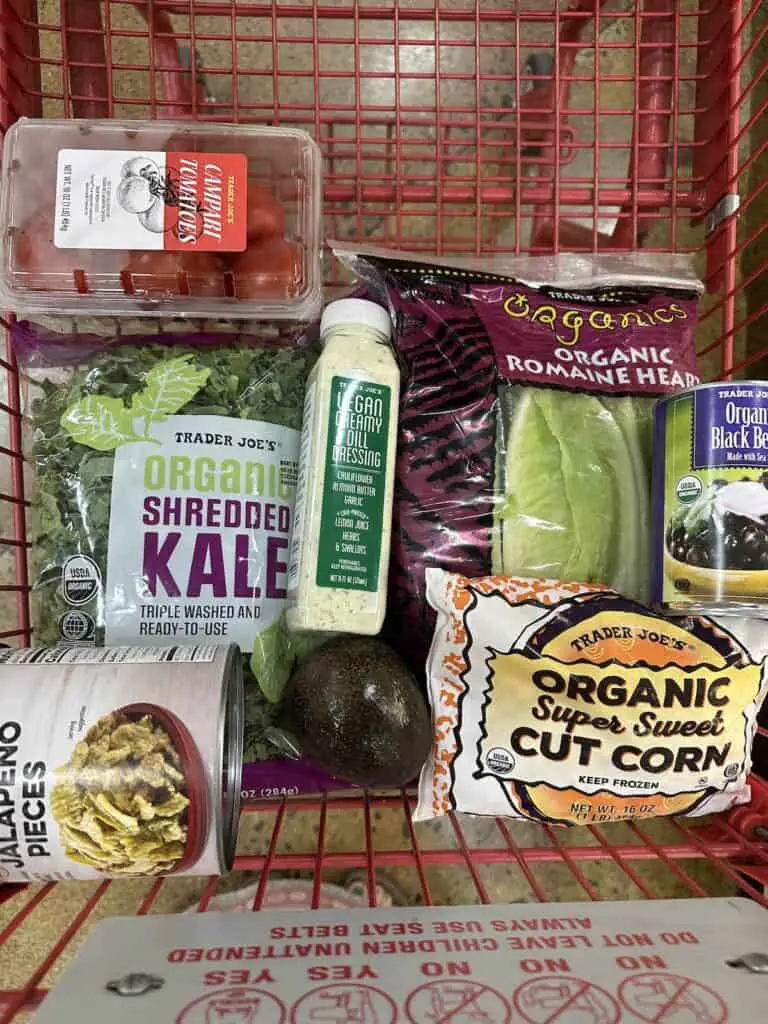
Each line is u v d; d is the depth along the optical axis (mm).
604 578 681
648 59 836
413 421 676
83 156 635
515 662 624
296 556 649
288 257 671
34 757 492
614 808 624
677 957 455
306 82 941
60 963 883
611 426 687
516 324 698
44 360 710
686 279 760
